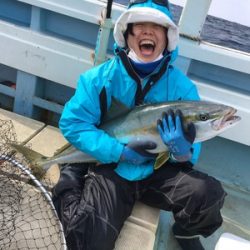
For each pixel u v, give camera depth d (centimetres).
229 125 82
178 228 98
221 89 115
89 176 96
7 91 138
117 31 90
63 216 87
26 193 96
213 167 129
